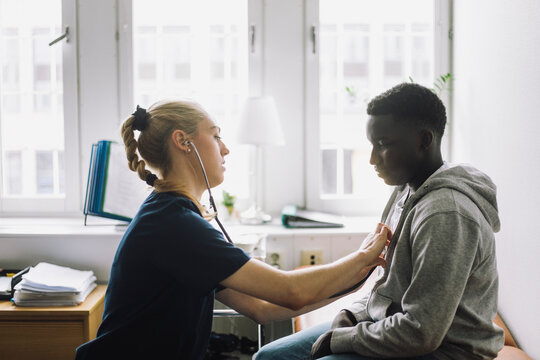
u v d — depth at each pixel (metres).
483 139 1.99
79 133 2.55
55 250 2.23
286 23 2.50
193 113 1.19
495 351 1.12
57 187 2.66
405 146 1.12
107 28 2.50
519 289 1.66
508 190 1.74
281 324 2.43
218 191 2.58
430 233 1.04
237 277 1.06
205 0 2.54
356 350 1.13
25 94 2.58
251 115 2.27
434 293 1.01
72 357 1.90
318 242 2.26
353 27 2.64
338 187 2.65
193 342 1.12
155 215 1.09
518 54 1.64
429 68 2.55
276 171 2.57
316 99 2.53
